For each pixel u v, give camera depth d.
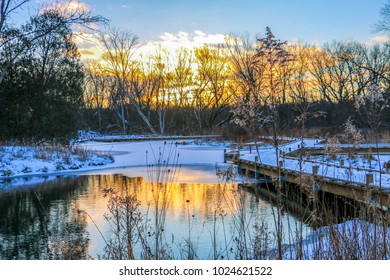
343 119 34.72
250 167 16.17
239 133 33.12
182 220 8.58
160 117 50.00
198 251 6.36
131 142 38.25
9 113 22.41
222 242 6.87
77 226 8.75
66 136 26.11
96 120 57.78
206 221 8.43
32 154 20.75
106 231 8.10
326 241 4.29
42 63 25.22
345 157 13.91
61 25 19.23
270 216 8.44
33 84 23.61
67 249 7.08
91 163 20.84
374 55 43.88
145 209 9.76
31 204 11.35
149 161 22.47
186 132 48.06
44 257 6.71
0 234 8.33
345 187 8.79
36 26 22.52
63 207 10.85
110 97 56.81
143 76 54.47
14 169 18.00
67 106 26.00
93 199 11.86
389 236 3.95
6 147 21.72
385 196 6.61
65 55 26.14
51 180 16.11
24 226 8.96
